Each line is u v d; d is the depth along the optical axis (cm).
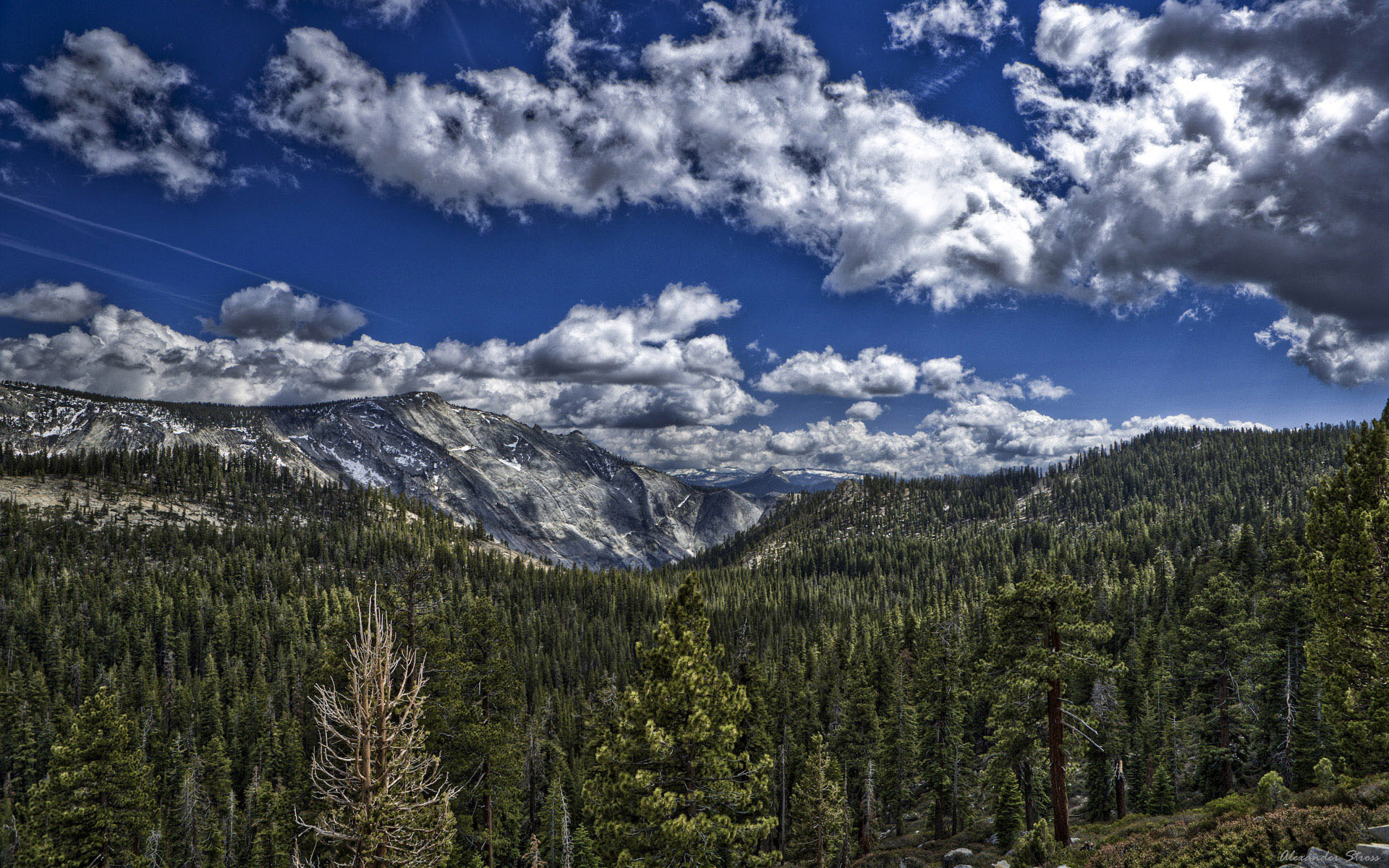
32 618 11181
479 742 2533
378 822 1312
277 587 14888
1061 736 2525
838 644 7562
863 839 4500
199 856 5378
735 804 2020
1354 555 2252
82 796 2705
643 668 2203
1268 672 3953
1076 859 2259
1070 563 14538
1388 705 2200
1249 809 2045
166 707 9231
